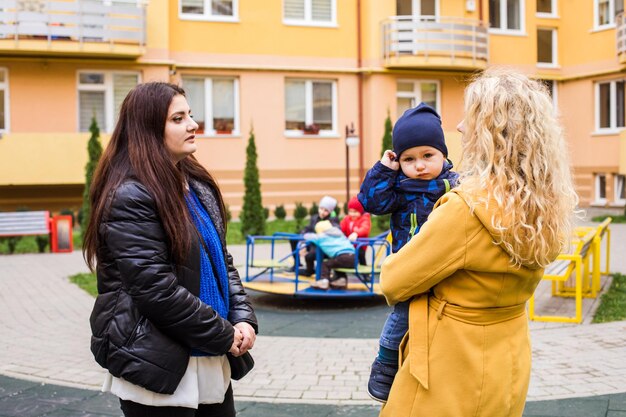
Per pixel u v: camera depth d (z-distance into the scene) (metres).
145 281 2.62
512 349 2.55
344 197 24.73
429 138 2.81
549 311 8.34
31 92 21.20
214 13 23.42
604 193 26.44
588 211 24.53
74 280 11.20
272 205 23.94
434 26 24.17
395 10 24.73
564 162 2.48
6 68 21.06
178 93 2.94
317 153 24.42
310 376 5.75
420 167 2.83
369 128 24.69
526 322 2.66
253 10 23.67
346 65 24.70
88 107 21.86
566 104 27.84
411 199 2.88
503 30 26.67
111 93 21.94
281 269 11.46
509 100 2.44
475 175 2.48
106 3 21.34
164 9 22.11
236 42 23.55
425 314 2.56
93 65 21.64
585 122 26.98
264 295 9.95
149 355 2.63
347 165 20.44
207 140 23.23
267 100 23.88
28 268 12.69
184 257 2.74
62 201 21.42
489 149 2.43
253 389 5.41
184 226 2.75
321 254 9.23
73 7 20.55
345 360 6.27
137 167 2.76
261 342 7.00
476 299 2.49
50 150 20.72
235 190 23.55
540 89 2.51
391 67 24.34
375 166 2.93
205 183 3.13
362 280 9.14
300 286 9.39
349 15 24.73
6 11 20.19
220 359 2.93
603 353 6.29
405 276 2.51
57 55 21.11
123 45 21.06
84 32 20.66
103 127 21.92
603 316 7.97
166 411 2.77
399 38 24.11
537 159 2.41
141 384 2.63
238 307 3.10
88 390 5.45
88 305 9.15
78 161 20.89
